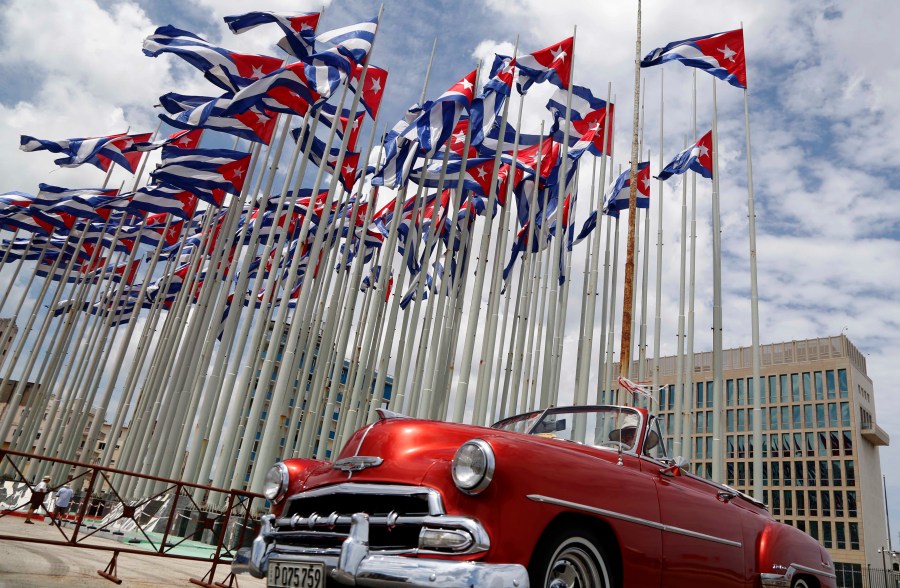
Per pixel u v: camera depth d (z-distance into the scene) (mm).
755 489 14570
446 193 23500
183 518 13781
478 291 16672
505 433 4125
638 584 3809
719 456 15719
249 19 15883
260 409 15641
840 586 62312
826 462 66875
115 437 30000
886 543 68812
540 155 19750
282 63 17781
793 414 70312
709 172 19156
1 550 6613
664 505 4195
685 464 4906
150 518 14477
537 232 21484
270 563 3744
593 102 20359
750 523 4973
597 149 20562
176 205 22500
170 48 16828
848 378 68125
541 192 21203
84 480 29016
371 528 3604
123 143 22453
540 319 21969
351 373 29125
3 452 5527
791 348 73188
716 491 5074
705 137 19422
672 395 70438
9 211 27328
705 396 76000
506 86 17938
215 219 27984
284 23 15867
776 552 4957
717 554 4465
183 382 22781
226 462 18250
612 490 3879
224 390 17969
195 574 7016
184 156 19500
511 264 22781
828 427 67625
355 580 3203
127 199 22219
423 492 3387
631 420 5012
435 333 17688
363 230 21656
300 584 3479
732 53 17844
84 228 34500
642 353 19516
